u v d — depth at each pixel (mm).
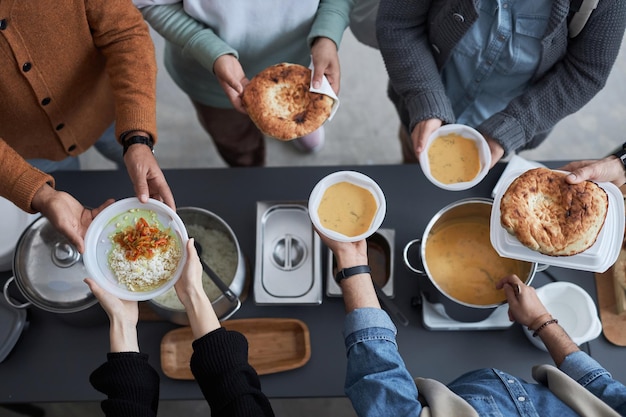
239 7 1396
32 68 1260
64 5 1178
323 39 1417
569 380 921
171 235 1073
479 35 1319
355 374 979
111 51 1321
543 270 1301
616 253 1011
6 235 1255
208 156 2535
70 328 1254
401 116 1776
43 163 1731
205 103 1834
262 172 1430
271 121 1243
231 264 1249
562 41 1250
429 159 1243
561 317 1233
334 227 1100
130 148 1257
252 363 1236
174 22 1461
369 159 2537
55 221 1132
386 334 980
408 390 924
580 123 2572
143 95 1297
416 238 1341
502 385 951
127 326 1013
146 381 954
